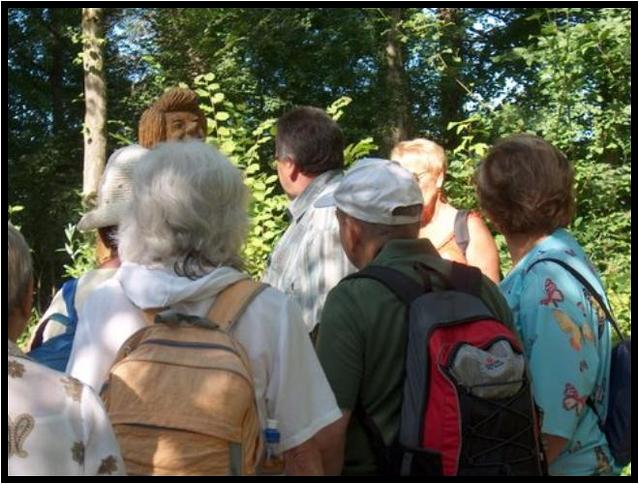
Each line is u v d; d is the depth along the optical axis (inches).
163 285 79.4
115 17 691.4
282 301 81.5
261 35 637.9
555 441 90.8
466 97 643.5
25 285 72.2
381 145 637.9
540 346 92.0
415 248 95.3
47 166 786.2
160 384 74.4
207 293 79.8
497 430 85.0
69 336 96.2
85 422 66.2
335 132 135.5
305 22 633.0
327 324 90.9
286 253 131.0
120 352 78.0
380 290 90.7
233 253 82.9
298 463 81.1
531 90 401.7
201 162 81.6
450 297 90.0
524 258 98.3
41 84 833.5
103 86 569.3
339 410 82.9
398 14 625.0
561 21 313.9
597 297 95.7
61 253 729.0
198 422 73.0
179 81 660.1
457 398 84.7
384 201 95.3
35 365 66.7
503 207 98.7
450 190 272.8
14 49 808.3
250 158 240.1
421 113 656.4
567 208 99.1
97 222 101.2
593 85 283.3
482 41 644.7
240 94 615.2
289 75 639.8
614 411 96.7
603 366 95.3
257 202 226.1
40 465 63.7
